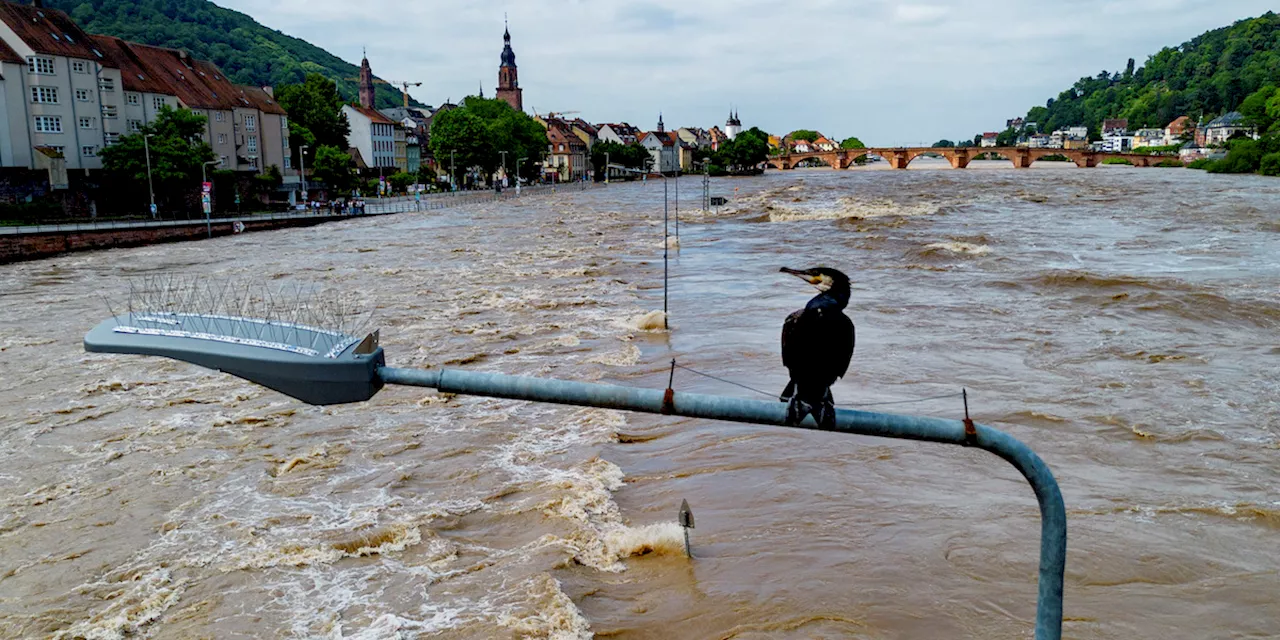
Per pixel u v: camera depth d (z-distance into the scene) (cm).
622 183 19562
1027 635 1196
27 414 2370
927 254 5009
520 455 1956
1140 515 1557
